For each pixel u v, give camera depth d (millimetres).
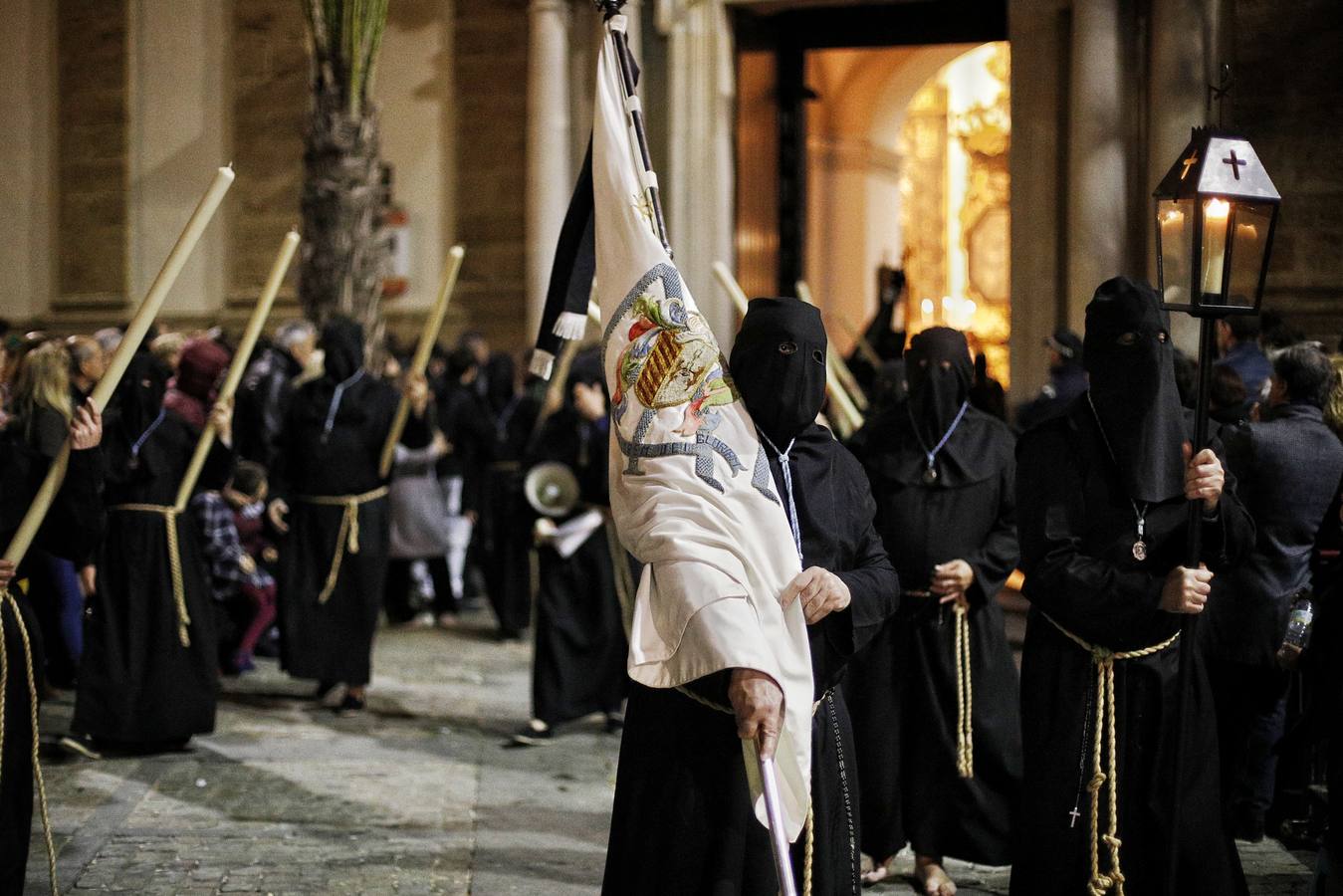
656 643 2779
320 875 4801
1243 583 5156
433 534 9867
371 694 7812
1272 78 9875
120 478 6316
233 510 8508
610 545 6941
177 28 13344
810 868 2945
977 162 18766
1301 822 5230
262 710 7395
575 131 12414
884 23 12219
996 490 4816
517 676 8367
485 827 5406
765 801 2650
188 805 5617
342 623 7297
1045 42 10914
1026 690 3715
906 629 4758
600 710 6902
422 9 12898
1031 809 3664
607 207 3189
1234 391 5695
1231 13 9930
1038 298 10984
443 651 9109
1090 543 3611
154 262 13414
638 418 2949
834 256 16969
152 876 4754
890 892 4734
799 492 3049
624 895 2914
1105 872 3576
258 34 13195
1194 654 3625
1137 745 3574
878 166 17375
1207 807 3557
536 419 9492
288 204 13188
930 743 4688
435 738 6855
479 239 12836
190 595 6418
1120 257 10336
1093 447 3621
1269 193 3375
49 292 13633
